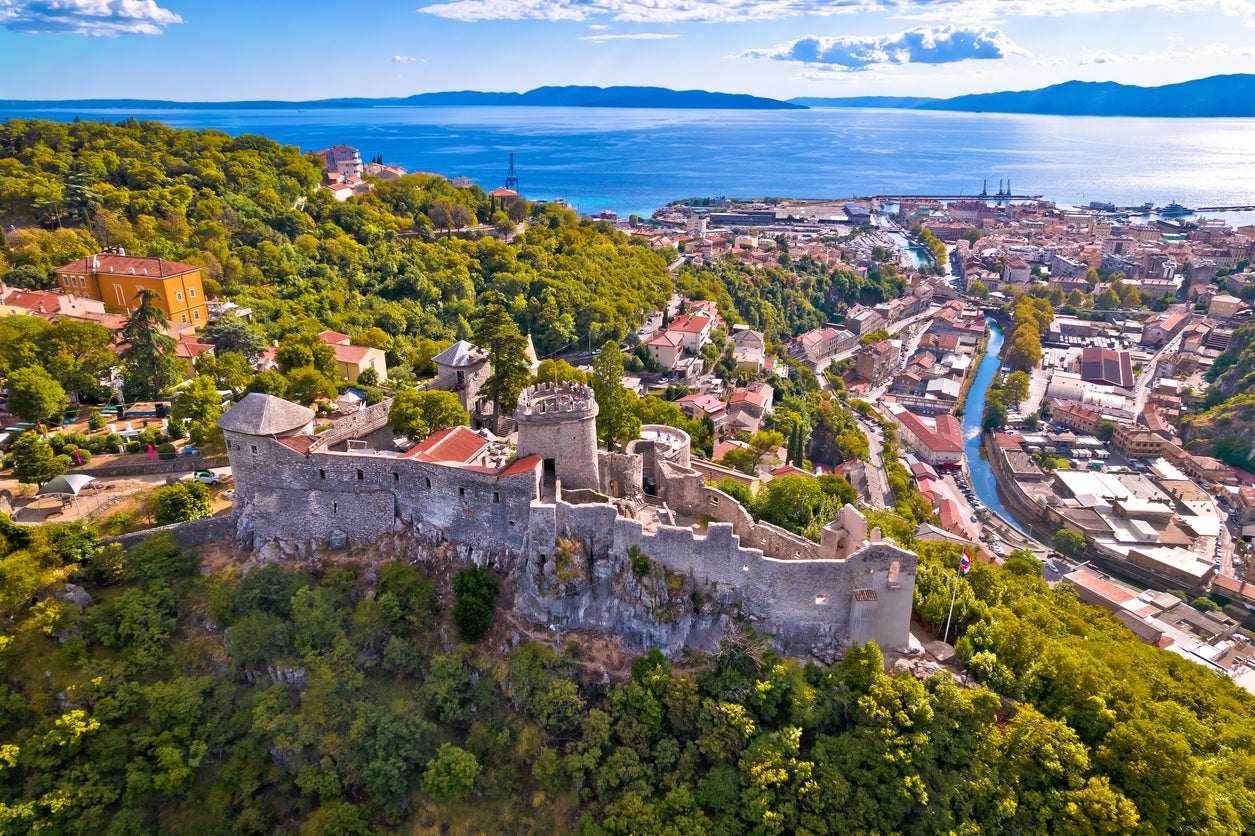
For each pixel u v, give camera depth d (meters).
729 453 145.38
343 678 75.31
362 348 149.88
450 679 75.94
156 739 71.88
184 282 151.75
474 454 88.19
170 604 80.25
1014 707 74.00
